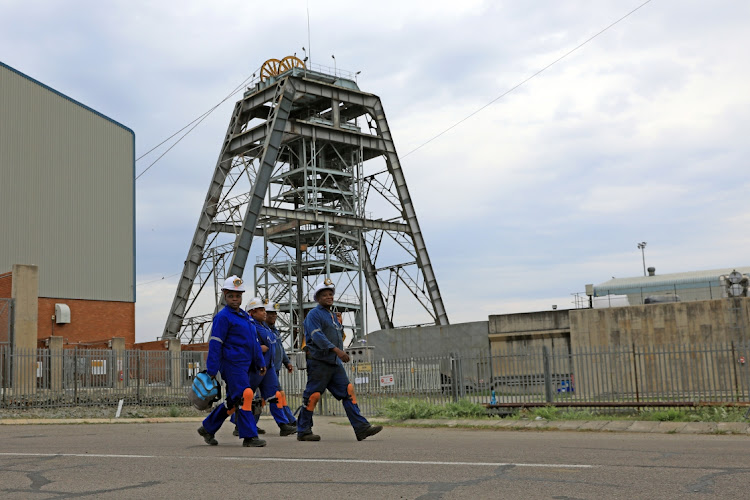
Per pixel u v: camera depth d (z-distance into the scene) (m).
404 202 61.91
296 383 29.89
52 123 46.28
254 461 8.11
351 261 63.03
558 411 18.88
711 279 56.50
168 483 6.63
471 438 12.76
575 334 34.19
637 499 5.64
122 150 50.22
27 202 44.50
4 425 18.78
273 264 59.47
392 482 6.56
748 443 11.21
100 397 24.25
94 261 47.47
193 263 56.47
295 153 60.94
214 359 9.92
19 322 28.48
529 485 6.31
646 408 19.05
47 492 6.25
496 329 43.69
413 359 22.70
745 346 21.17
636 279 59.94
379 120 60.78
